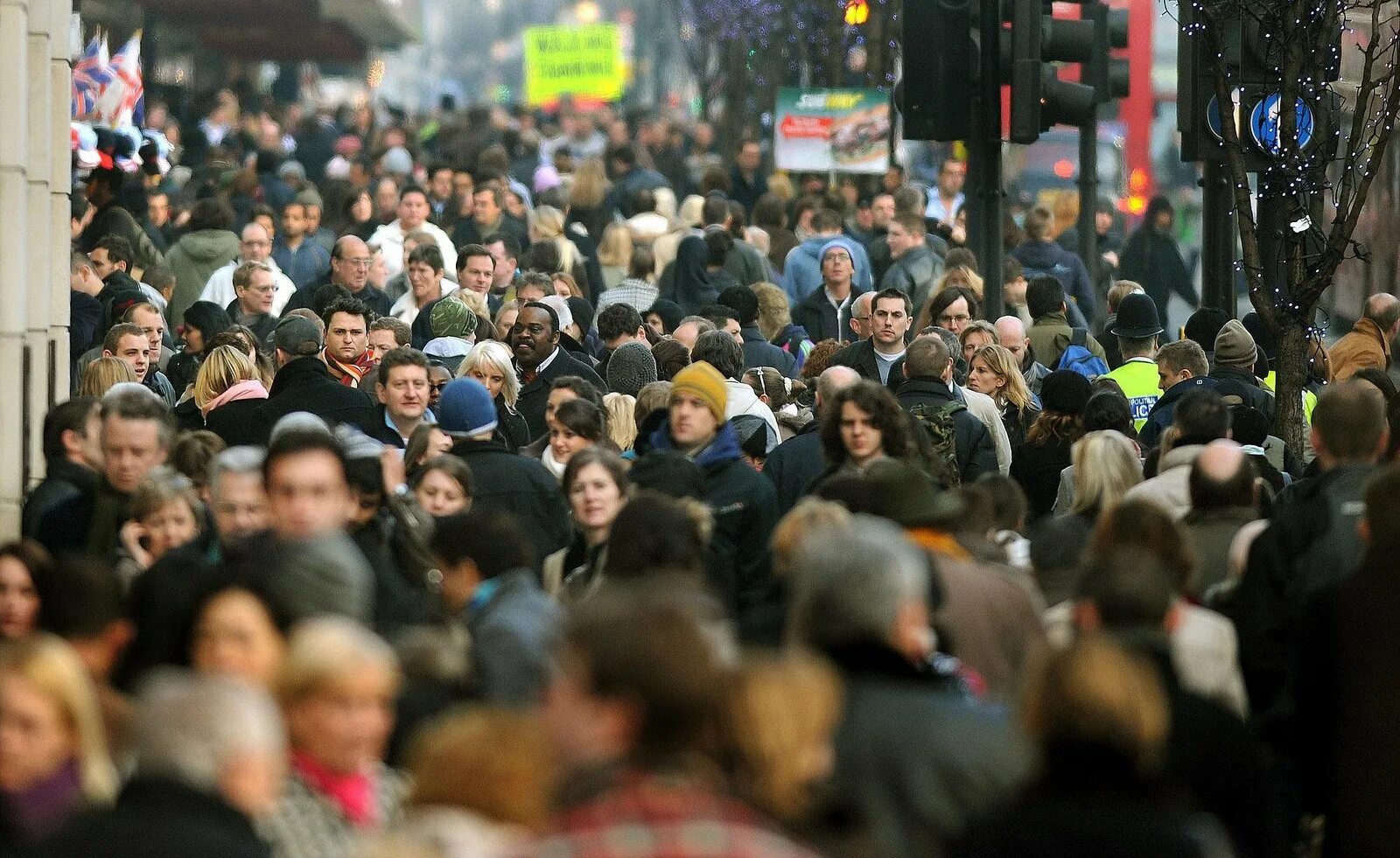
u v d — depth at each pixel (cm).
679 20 11844
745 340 4419
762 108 10538
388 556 2389
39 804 1581
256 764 1483
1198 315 4238
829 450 2781
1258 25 3556
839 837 1605
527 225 6600
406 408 3338
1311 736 2005
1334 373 4197
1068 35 4119
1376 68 4053
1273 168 3562
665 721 1335
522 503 2914
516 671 1984
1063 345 4503
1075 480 2634
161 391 4009
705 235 5491
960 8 4169
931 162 9956
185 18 11412
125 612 1933
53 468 2723
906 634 1712
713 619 1584
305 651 1636
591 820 1314
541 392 3853
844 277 5097
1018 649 2141
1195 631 2070
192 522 2436
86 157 4578
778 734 1416
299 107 11725
